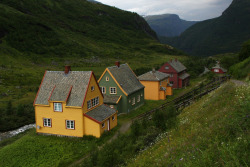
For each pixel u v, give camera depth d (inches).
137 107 1974.7
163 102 2198.6
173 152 485.1
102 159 711.7
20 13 6545.3
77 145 1197.7
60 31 6801.2
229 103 695.7
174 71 2942.9
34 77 3572.8
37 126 1384.1
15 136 1665.8
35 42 5477.4
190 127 677.3
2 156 1122.0
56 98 1332.4
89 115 1299.2
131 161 647.1
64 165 1006.4
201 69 4311.0
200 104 1105.4
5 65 3900.1
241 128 409.7
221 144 387.5
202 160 350.0
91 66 4658.0
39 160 1059.9
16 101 2490.2
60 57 5191.9
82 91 1338.6
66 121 1326.3
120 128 1446.9
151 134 849.5
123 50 6998.0
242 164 302.4
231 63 4114.2
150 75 2358.5
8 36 5162.4
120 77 1865.2
